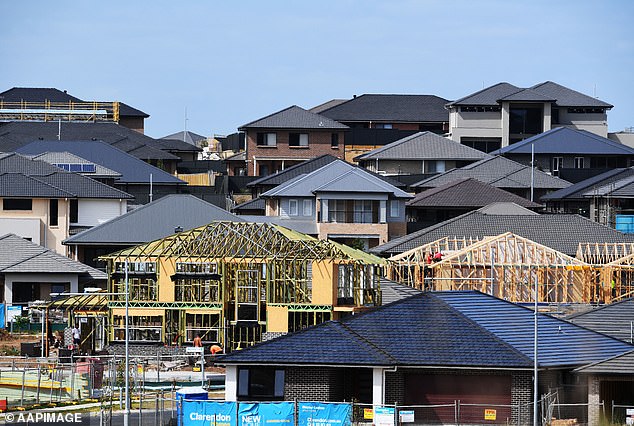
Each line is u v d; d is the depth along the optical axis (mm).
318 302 167125
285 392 120375
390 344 122188
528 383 117625
